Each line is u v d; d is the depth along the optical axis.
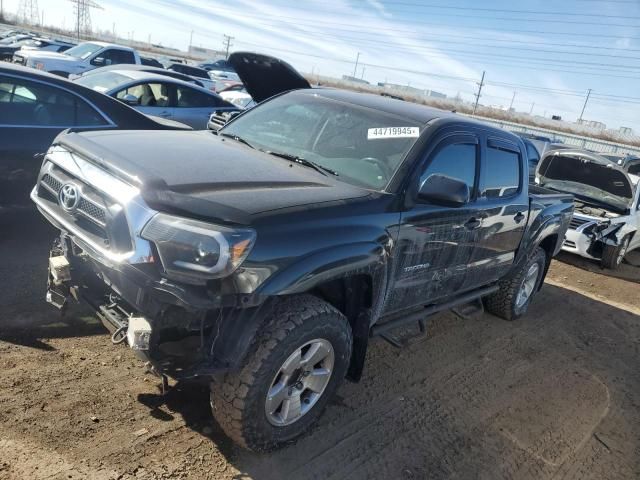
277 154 3.76
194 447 3.06
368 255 3.12
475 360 4.91
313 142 3.88
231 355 2.69
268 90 5.52
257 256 2.61
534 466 3.55
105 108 5.58
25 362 3.46
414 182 3.56
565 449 3.81
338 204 3.10
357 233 3.10
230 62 5.39
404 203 3.48
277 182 3.13
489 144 4.46
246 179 3.04
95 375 3.48
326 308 3.03
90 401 3.23
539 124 66.00
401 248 3.53
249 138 4.09
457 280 4.46
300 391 3.10
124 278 2.76
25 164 5.04
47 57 14.95
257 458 3.10
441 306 4.58
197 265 2.52
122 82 9.54
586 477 3.56
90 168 3.01
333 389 3.29
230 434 2.92
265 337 2.80
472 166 4.24
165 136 3.73
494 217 4.55
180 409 3.34
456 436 3.69
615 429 4.21
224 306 2.61
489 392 4.38
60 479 2.64
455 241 4.09
